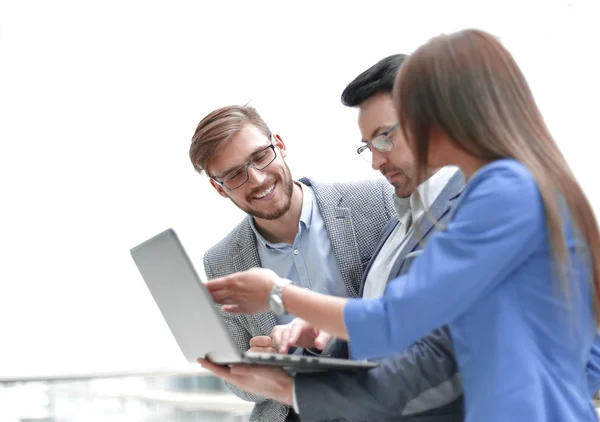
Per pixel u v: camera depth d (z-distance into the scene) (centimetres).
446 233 108
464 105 110
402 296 107
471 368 111
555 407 104
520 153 108
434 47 114
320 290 191
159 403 293
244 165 184
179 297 132
